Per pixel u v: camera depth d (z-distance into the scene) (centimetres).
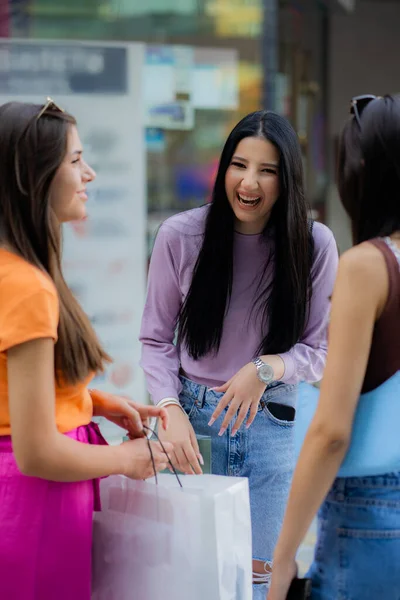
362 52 1088
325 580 207
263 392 308
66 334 228
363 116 209
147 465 244
